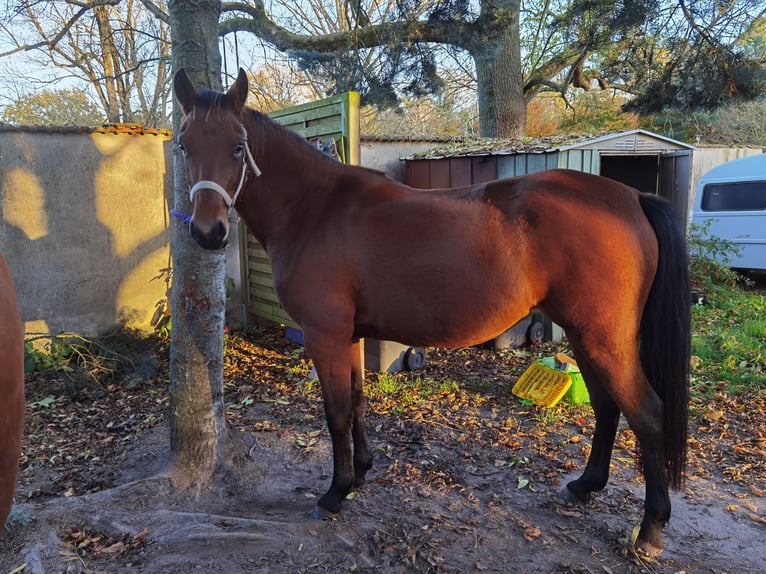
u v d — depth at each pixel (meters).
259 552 2.20
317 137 4.35
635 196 2.26
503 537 2.34
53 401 4.28
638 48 9.44
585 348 2.16
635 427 2.16
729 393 4.04
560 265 2.09
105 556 2.17
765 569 2.14
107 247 5.72
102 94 12.01
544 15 12.90
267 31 8.72
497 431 3.49
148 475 2.94
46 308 5.42
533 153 5.53
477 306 2.16
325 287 2.32
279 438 3.38
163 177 5.99
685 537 2.36
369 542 2.30
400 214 2.26
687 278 2.17
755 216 8.34
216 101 2.14
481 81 11.76
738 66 8.52
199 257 2.74
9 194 5.14
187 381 2.81
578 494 2.59
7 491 1.22
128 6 10.98
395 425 3.61
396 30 7.54
